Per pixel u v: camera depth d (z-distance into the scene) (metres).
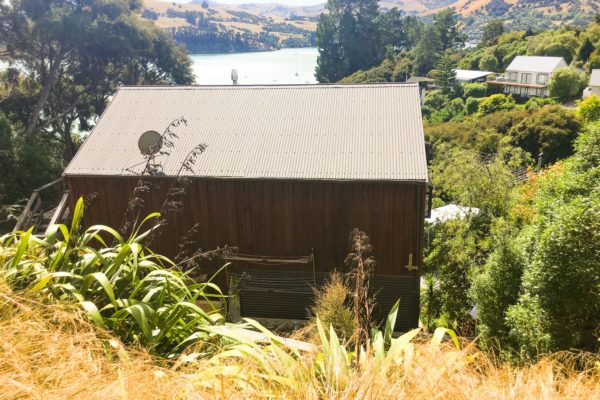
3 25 22.58
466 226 12.03
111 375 2.31
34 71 25.39
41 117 26.70
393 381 2.51
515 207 12.32
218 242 9.74
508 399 2.37
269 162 9.46
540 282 6.17
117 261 3.54
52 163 20.70
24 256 3.64
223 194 9.49
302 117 10.48
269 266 9.79
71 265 3.61
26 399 1.96
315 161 9.39
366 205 9.18
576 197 6.70
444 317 11.36
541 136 31.98
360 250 3.96
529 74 64.25
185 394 2.17
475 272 10.24
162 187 9.52
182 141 10.12
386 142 9.63
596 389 2.50
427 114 56.44
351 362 2.89
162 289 3.39
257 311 10.09
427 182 8.77
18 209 16.28
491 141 32.88
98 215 9.84
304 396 2.33
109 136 10.41
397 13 86.00
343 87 11.23
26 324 2.52
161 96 11.52
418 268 9.30
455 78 62.22
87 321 3.00
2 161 17.72
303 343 3.25
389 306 9.68
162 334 3.20
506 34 84.88
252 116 10.65
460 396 2.37
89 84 27.05
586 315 5.98
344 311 6.22
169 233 9.78
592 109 33.06
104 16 25.72
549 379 2.50
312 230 9.47
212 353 3.18
